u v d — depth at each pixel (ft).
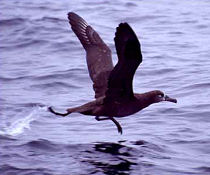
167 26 84.33
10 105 55.31
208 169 40.86
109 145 45.32
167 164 41.70
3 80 63.26
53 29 80.23
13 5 93.97
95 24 83.76
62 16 86.58
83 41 45.62
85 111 42.32
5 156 42.37
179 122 50.52
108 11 91.20
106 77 43.86
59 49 73.61
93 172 39.81
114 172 40.06
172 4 97.96
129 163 41.57
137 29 82.79
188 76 62.75
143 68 65.98
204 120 50.85
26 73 65.21
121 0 98.99
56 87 61.26
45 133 48.34
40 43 75.61
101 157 42.80
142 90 59.62
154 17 88.58
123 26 36.32
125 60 38.11
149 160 42.37
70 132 48.80
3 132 48.08
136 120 51.42
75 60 69.77
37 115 52.80
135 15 89.25
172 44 75.36
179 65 66.69
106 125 50.49
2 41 76.95
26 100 56.95
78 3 96.48
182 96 57.47
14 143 45.27
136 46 37.17
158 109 53.67
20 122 50.93
